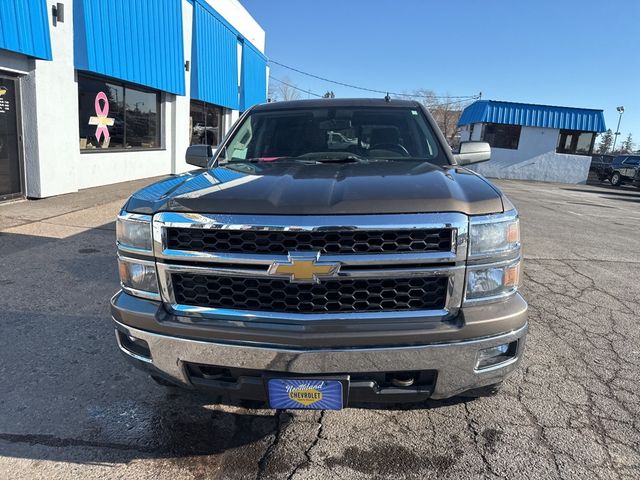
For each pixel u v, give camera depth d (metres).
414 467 2.33
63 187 9.77
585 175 28.42
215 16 17.78
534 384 3.12
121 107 12.33
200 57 16.34
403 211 2.01
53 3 8.91
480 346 2.09
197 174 2.81
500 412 2.79
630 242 8.40
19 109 8.75
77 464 2.33
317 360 2.04
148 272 2.22
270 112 3.90
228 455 2.41
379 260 1.99
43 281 4.82
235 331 2.07
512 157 28.66
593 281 5.60
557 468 2.32
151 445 2.48
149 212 2.19
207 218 2.06
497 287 2.13
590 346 3.74
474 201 2.12
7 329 3.74
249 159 3.44
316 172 2.63
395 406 2.82
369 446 2.48
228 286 2.12
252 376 2.16
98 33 10.03
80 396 2.90
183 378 2.23
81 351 3.44
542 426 2.66
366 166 2.89
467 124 31.09
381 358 2.04
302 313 2.06
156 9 12.71
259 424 2.67
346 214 1.99
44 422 2.64
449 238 2.02
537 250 7.31
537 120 27.80
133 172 12.99
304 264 1.99
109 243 6.34
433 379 2.13
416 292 2.08
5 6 7.52
